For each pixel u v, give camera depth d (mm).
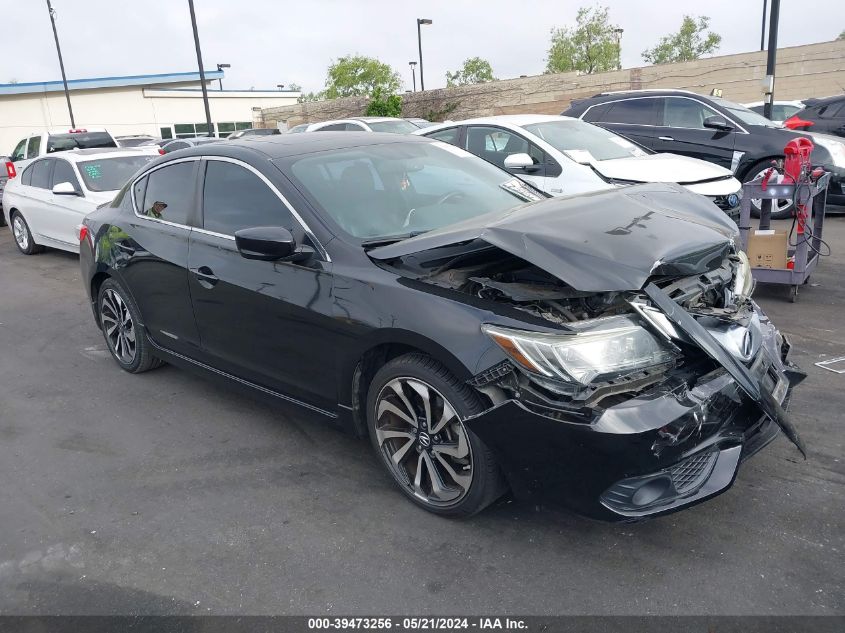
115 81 41062
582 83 23391
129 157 9820
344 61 42094
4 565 3123
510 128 8078
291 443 4113
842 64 20047
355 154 4117
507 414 2768
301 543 3146
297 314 3533
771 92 13227
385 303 3154
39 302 7855
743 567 2803
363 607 2723
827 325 5512
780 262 6117
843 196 9609
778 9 12844
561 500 2785
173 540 3229
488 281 3088
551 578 2812
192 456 4023
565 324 2744
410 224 3678
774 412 2807
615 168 7480
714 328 2906
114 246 4945
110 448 4188
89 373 5461
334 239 3471
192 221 4324
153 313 4746
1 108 39562
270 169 3861
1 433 4488
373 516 3316
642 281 2668
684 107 10305
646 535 3043
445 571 2898
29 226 10312
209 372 4422
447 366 2934
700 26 43344
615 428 2572
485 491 2996
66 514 3504
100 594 2893
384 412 3342
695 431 2693
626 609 2619
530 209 3246
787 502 3213
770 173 6027
